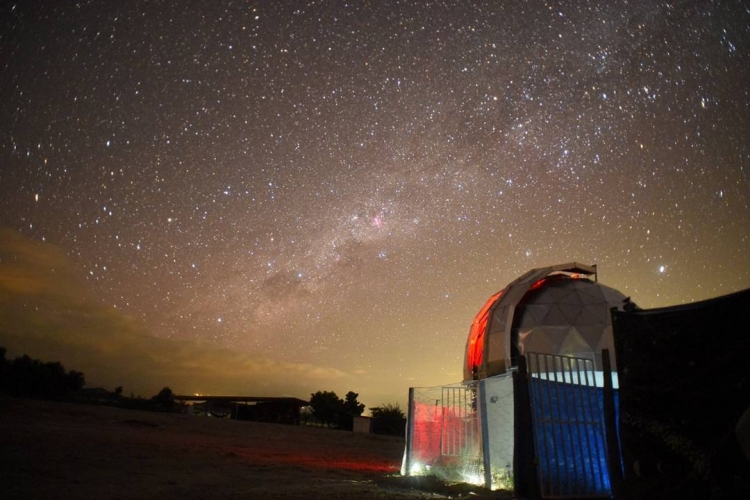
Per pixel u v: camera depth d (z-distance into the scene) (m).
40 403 25.52
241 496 7.53
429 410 11.88
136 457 11.37
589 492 9.29
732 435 4.29
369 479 10.58
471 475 10.48
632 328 5.17
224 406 40.72
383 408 41.69
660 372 4.86
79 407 26.89
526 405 9.42
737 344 4.43
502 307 14.71
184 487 8.07
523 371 9.60
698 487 4.42
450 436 11.35
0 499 6.31
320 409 42.47
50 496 6.61
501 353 13.87
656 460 4.75
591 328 13.94
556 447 9.28
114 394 41.19
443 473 10.95
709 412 4.47
